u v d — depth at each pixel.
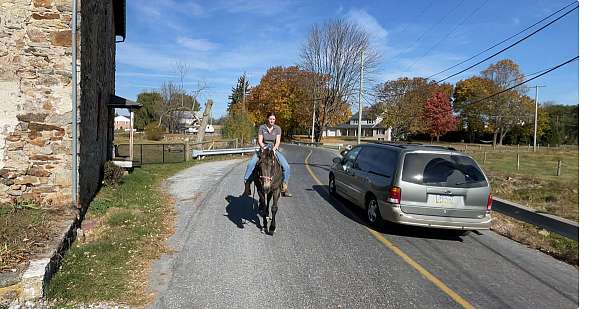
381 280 5.38
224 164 22.19
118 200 10.05
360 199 8.98
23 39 7.99
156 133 50.16
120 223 7.84
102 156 12.64
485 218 7.29
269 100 66.88
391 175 7.56
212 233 7.45
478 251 6.86
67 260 5.53
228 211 9.41
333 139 87.94
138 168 18.03
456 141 77.25
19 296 4.34
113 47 16.34
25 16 7.98
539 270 5.97
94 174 10.41
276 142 7.99
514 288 5.25
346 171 10.19
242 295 4.77
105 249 6.14
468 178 7.33
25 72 8.01
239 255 6.22
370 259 6.21
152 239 6.87
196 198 11.07
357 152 10.12
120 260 5.74
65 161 8.21
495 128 62.75
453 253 6.71
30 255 5.07
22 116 8.02
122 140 48.88
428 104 69.75
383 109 72.38
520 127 60.34
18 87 7.99
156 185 13.43
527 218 7.64
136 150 30.86
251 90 71.56
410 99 70.12
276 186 7.48
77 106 8.30
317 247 6.75
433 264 6.10
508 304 4.76
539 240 7.54
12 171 7.99
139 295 4.71
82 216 8.12
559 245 7.11
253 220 8.56
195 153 24.55
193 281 5.16
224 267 5.69
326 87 60.72
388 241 7.24
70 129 8.23
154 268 5.59
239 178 15.55
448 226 7.15
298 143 63.38
